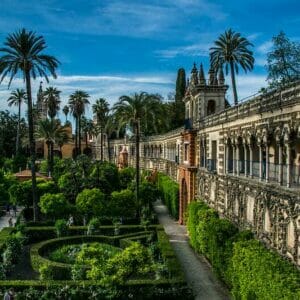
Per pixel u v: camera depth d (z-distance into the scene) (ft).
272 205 95.55
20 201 227.40
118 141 506.48
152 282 108.88
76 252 141.49
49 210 199.41
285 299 68.95
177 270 119.14
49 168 333.42
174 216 226.99
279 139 94.53
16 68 202.08
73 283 108.68
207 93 215.51
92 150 599.16
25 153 509.35
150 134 405.39
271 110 97.71
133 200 205.87
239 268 95.50
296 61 155.84
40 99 513.04
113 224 197.57
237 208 126.21
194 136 196.95
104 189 240.53
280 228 90.43
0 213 239.09
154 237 163.12
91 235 167.12
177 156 252.42
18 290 107.76
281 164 94.94
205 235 134.41
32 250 143.64
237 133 128.47
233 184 130.21
